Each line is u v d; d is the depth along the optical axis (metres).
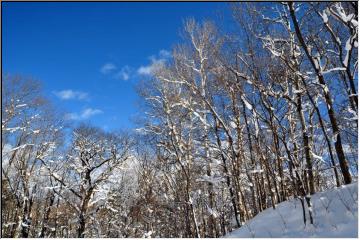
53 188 26.59
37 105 28.31
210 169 19.23
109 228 29.48
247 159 18.23
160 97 22.08
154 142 22.50
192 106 20.05
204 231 21.56
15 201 28.12
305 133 13.59
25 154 27.61
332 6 10.85
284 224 8.79
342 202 8.35
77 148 28.34
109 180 28.97
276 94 12.95
